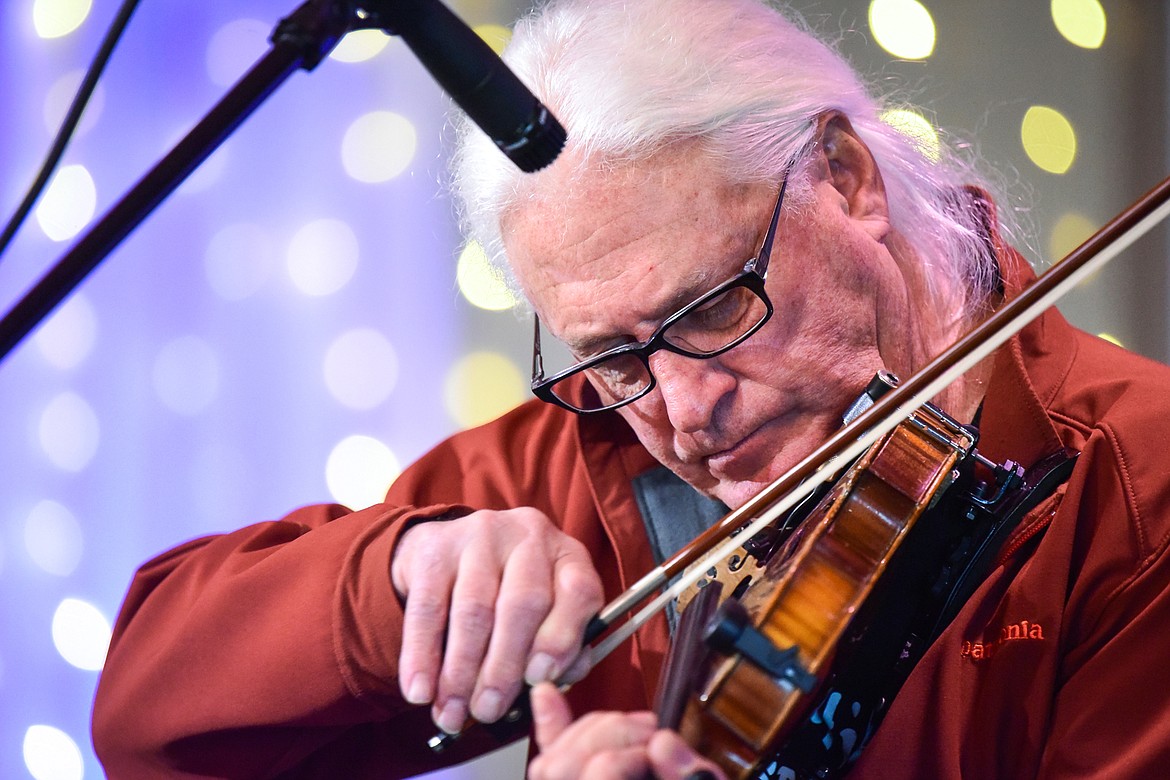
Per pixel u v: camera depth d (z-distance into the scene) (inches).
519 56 122.5
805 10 258.1
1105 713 105.7
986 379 131.0
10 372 292.7
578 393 146.8
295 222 283.6
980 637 115.4
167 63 286.0
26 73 292.7
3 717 286.2
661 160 111.0
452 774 257.3
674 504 138.6
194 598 126.9
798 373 116.2
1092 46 259.3
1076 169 261.3
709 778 72.4
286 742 117.5
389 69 283.9
